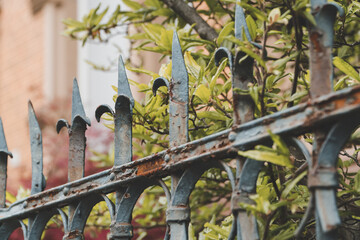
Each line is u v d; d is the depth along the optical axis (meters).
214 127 2.61
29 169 9.79
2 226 2.64
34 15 10.64
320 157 1.52
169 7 3.34
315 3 1.64
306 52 2.85
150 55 6.47
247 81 1.83
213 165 1.86
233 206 1.72
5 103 11.02
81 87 9.31
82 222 2.27
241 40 1.85
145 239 4.68
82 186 2.26
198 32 3.27
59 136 7.61
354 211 2.40
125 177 2.09
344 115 1.50
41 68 10.28
